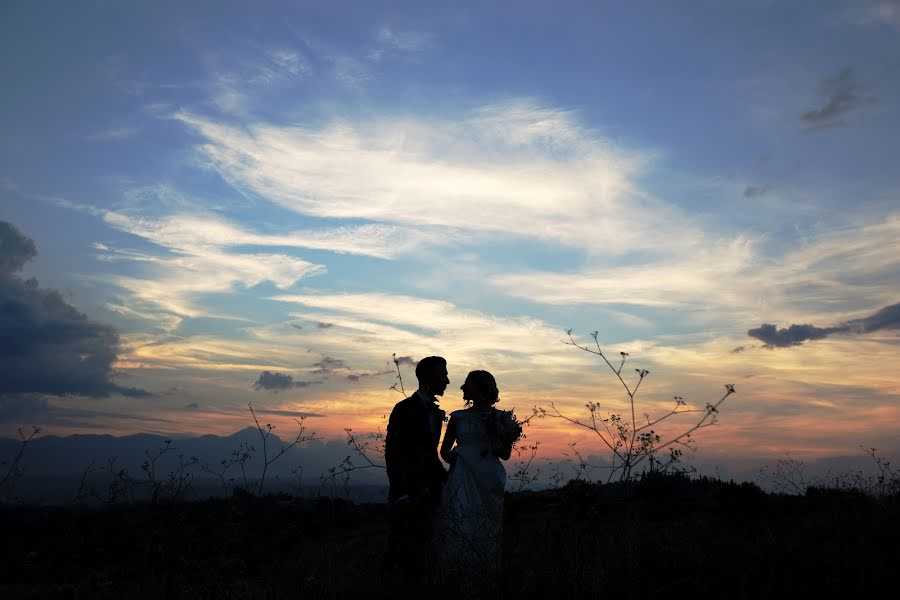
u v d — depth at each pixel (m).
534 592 5.17
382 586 5.68
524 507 8.81
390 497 6.71
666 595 5.02
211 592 5.06
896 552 5.93
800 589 4.96
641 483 6.56
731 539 6.90
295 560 6.04
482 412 7.05
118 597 5.15
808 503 10.66
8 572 5.89
